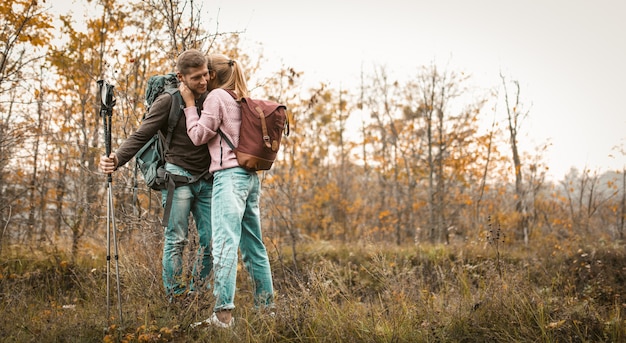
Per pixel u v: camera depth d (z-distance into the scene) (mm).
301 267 6359
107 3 6371
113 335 3051
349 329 3424
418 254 6863
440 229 10984
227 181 3559
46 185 7258
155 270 3830
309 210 11359
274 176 8164
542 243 9039
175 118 3621
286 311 3469
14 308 3945
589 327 3586
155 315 3342
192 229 3568
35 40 5980
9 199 6711
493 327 3561
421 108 12570
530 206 11375
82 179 6453
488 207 11203
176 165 3662
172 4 5273
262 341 3230
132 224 4816
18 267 5418
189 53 3584
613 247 7133
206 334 3182
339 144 14203
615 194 10672
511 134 11719
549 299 3975
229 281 3443
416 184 12992
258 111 3580
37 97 6371
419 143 12711
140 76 6328
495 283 4094
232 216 3523
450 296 4418
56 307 4012
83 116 6496
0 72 5797
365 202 12711
